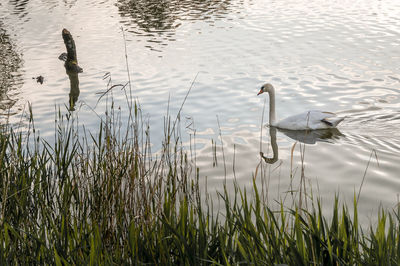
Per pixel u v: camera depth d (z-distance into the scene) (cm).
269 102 1173
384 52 1559
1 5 2639
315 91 1259
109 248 498
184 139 983
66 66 1548
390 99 1182
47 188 625
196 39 1834
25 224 513
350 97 1210
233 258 460
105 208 537
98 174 609
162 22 2147
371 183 783
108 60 1634
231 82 1341
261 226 447
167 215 505
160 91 1297
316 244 423
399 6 2188
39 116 1147
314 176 817
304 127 1034
